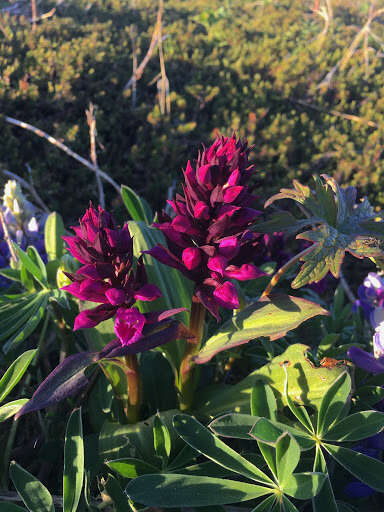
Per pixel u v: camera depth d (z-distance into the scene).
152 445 0.21
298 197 0.21
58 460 0.24
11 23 0.91
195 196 0.17
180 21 1.12
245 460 0.18
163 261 0.18
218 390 0.23
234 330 0.20
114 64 0.80
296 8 1.45
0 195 0.48
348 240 0.20
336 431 0.19
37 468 0.25
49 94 0.69
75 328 0.17
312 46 1.02
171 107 0.72
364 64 0.97
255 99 0.76
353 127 0.75
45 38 0.88
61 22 0.97
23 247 0.33
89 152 0.63
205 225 0.18
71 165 0.62
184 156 0.66
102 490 0.20
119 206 0.55
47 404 0.16
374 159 0.64
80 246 0.17
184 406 0.22
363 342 0.28
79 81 0.72
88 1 1.22
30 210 0.35
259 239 0.19
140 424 0.22
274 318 0.19
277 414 0.21
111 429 0.22
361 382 0.24
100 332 0.23
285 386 0.20
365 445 0.22
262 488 0.17
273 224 0.21
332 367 0.20
